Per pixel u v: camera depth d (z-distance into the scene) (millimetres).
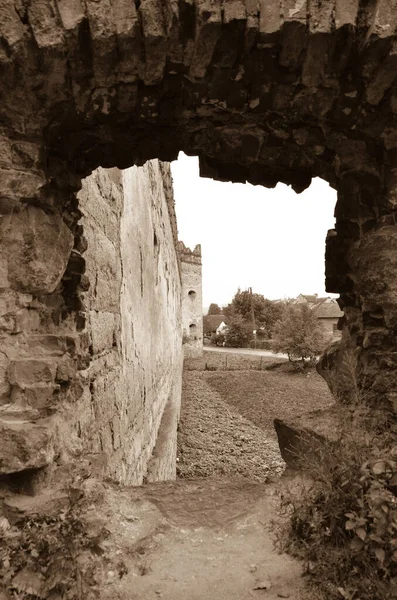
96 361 3541
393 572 1945
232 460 10031
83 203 3408
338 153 3002
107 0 2189
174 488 3160
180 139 3145
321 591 2004
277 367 24969
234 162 3451
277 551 2404
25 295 2500
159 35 2219
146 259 6980
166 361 10883
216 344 44875
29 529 2117
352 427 2523
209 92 2633
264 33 2244
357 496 2150
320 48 2326
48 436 2295
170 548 2475
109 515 2660
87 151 3102
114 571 2205
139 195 6289
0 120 2400
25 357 2453
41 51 2207
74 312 3135
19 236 2441
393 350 2734
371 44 2262
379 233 2771
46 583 1921
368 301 2824
